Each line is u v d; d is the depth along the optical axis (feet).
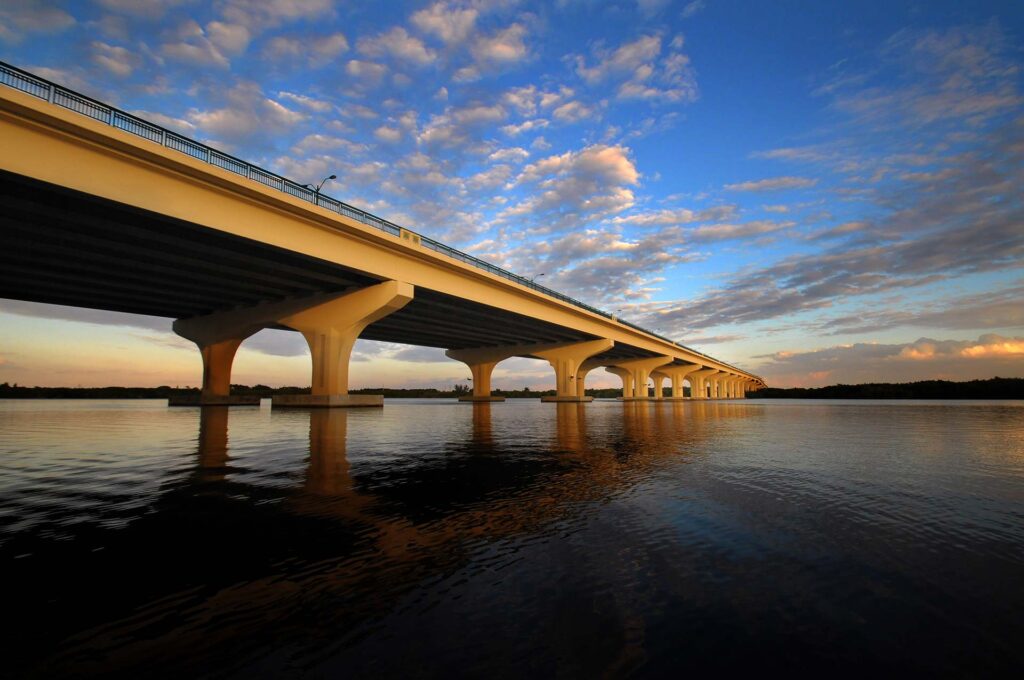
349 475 37.14
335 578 17.28
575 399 258.57
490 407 206.28
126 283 128.57
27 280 124.36
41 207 80.38
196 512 26.12
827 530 22.89
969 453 50.72
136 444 56.49
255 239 95.25
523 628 13.65
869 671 11.44
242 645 12.85
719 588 16.30
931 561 18.79
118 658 12.25
